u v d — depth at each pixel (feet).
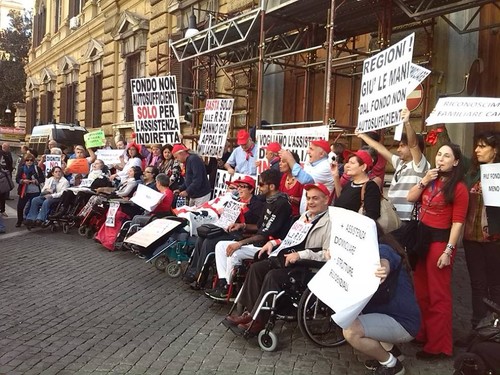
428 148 26.32
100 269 24.80
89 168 40.22
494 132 14.64
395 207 16.62
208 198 27.84
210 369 14.12
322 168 19.36
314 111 36.73
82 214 32.81
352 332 12.82
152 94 31.86
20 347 15.34
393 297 13.06
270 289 15.46
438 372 14.08
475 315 15.48
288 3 27.68
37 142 67.00
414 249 15.05
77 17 80.18
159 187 26.63
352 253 12.85
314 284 13.99
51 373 13.67
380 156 19.13
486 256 15.31
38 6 105.50
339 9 26.78
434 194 14.82
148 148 45.24
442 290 14.75
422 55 28.25
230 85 43.86
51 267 25.05
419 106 27.27
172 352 15.23
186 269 22.31
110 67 66.64
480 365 10.81
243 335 15.71
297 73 38.22
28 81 107.04
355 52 28.89
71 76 82.48
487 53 26.68
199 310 19.02
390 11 25.46
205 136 30.76
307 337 15.46
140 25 57.72
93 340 16.01
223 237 20.77
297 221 17.08
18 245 30.45
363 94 19.47
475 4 20.97
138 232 23.93
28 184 37.11
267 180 18.45
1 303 19.38
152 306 19.42
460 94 26.03
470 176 15.92
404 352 15.39
